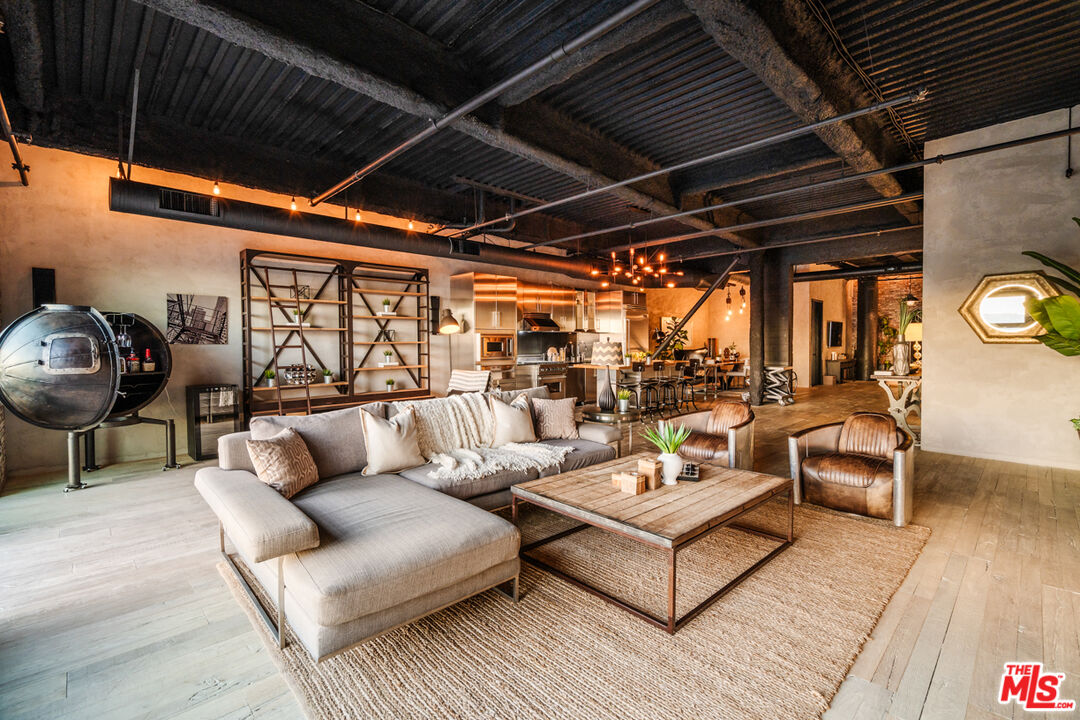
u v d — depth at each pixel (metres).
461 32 3.12
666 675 1.83
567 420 4.29
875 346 14.64
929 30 3.19
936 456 5.34
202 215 4.43
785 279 9.38
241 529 1.88
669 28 3.01
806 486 3.78
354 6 2.84
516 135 3.74
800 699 1.71
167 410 5.48
